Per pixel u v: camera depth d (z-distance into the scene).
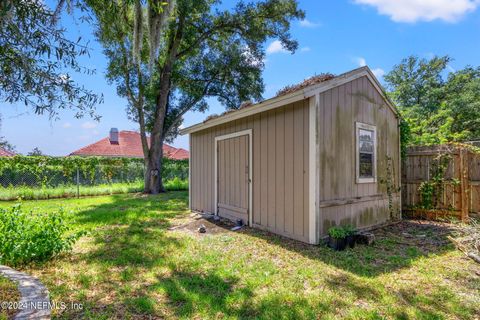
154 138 14.08
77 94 3.15
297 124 5.01
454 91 21.81
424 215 6.91
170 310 2.62
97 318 2.46
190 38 14.23
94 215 7.45
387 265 3.77
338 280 3.27
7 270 2.80
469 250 4.00
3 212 4.02
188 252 4.38
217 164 7.41
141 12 6.17
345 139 5.37
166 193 13.89
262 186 5.81
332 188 5.04
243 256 4.17
